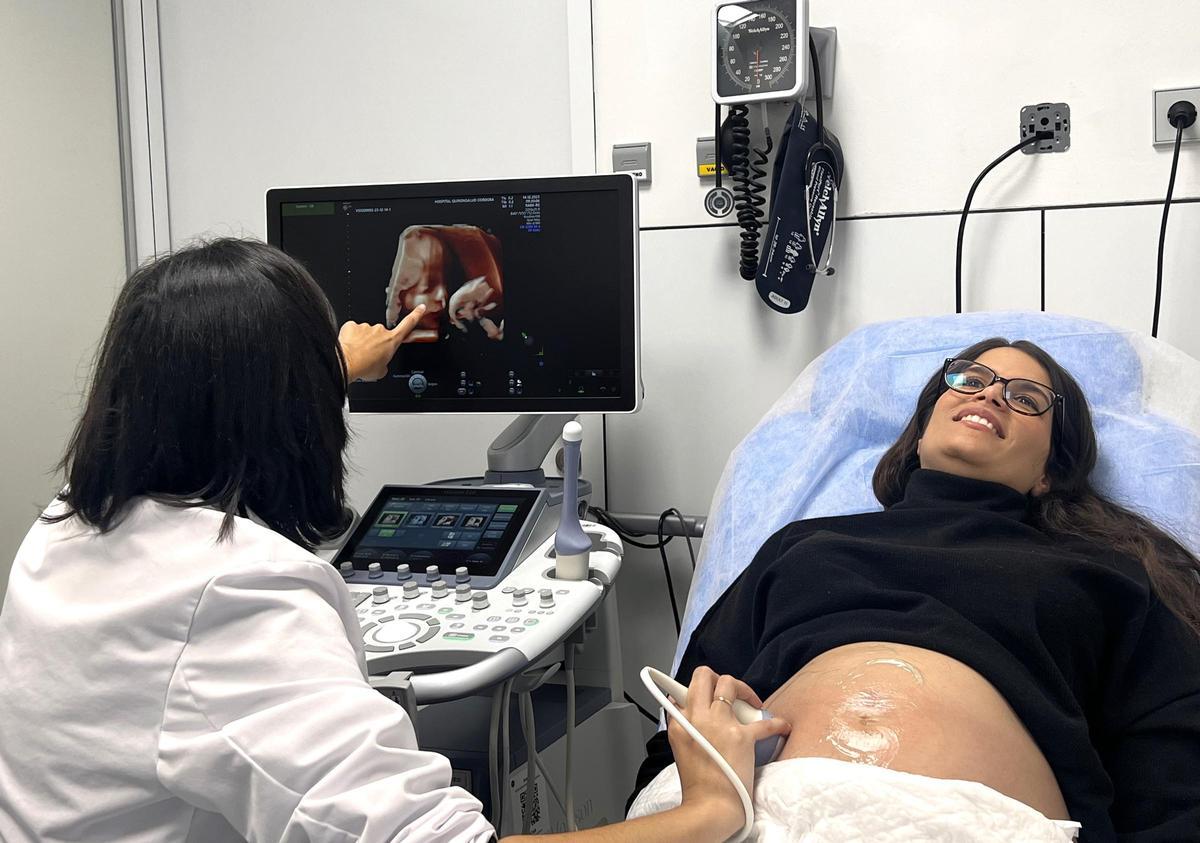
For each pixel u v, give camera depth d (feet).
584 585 4.84
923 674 3.69
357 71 7.41
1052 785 3.63
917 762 3.40
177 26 7.77
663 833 2.87
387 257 5.98
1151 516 4.83
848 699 3.64
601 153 6.82
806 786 3.16
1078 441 4.86
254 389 2.83
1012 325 5.59
